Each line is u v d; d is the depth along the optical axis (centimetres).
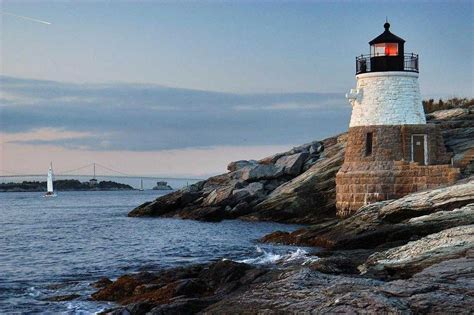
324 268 2244
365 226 3384
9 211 11700
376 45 4594
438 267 1817
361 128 4578
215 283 2300
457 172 4184
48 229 6512
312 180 5303
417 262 2056
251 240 4262
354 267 2328
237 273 2309
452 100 5797
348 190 4572
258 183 5994
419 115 4559
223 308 1716
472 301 1481
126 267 3316
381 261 2272
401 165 4375
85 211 11050
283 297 1684
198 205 6612
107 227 6372
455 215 3025
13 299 2475
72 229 6391
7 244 4847
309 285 1777
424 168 4300
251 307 1662
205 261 3378
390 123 4500
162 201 7469
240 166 7012
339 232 3481
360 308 1478
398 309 1436
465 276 1700
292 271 1978
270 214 5438
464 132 4731
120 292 2430
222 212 6041
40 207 13650
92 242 4859
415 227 3073
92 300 2408
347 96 4641
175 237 4869
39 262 3650
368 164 4506
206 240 4494
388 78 4538
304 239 3653
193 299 1923
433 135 4522
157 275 2550
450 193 3325
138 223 6581
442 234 2427
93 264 3481
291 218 5316
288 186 5534
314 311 1529
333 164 5266
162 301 2055
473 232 2364
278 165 6016
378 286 1650
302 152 6081
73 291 2600
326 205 5141
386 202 3547
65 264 3525
